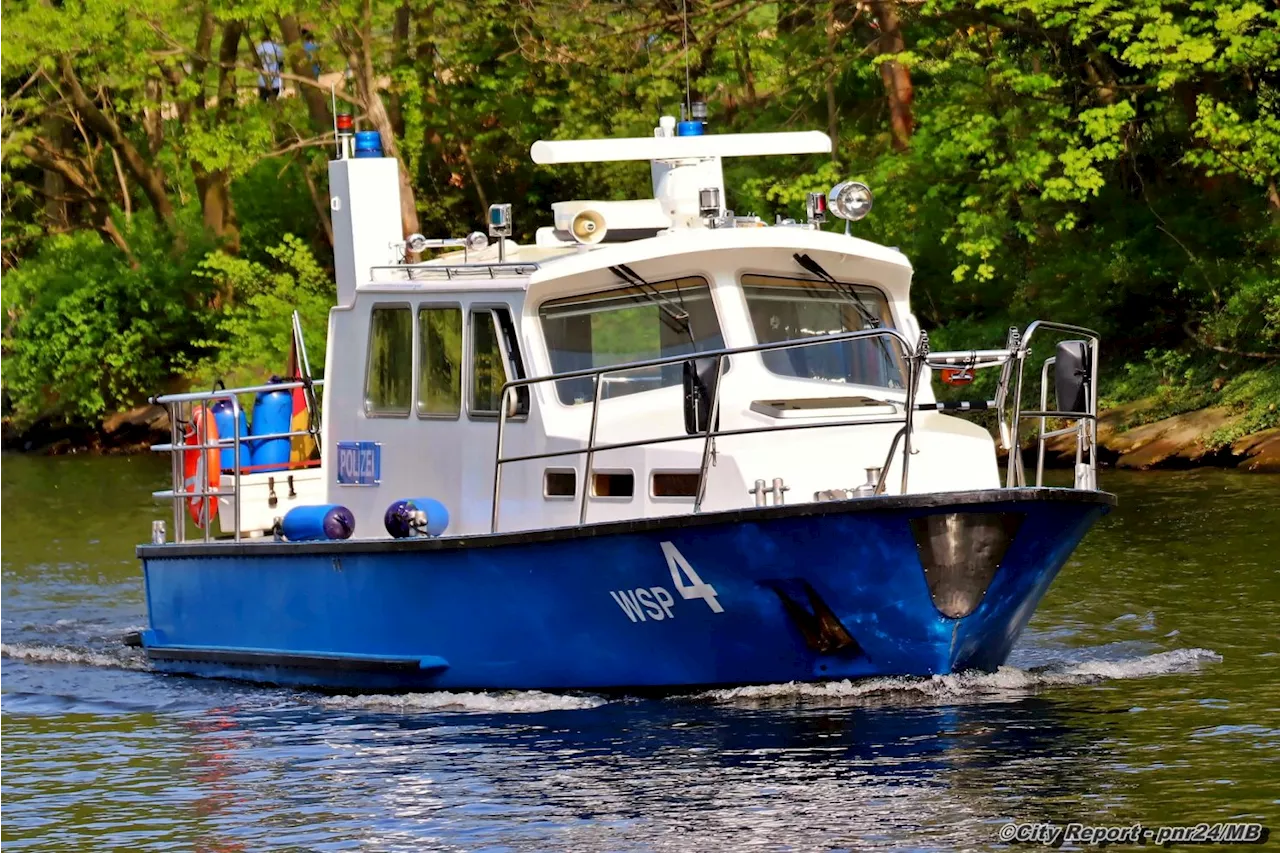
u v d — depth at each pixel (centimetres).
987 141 7894
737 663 2977
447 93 10644
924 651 2942
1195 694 3019
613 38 9669
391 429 3369
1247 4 7062
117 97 11375
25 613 4506
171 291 11556
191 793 2628
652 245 3111
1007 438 2964
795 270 3192
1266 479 6197
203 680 3556
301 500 3675
